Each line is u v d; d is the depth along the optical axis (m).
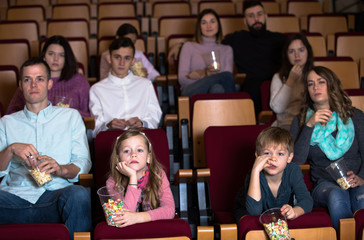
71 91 2.83
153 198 1.86
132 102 2.84
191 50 3.44
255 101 3.38
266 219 1.56
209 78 3.11
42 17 4.88
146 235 1.51
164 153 2.15
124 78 2.88
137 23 4.45
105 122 2.75
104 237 1.51
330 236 1.56
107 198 1.58
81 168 2.07
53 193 1.98
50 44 2.81
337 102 2.22
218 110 2.56
